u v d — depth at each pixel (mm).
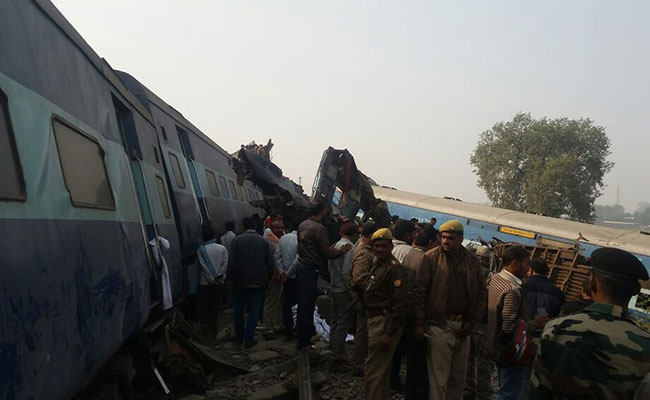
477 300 4980
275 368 6590
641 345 2049
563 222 18031
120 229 4637
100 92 5078
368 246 5789
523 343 4797
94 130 4527
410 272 5270
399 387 6469
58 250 3080
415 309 4961
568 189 46125
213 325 7641
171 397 5078
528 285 5793
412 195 22953
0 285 2330
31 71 3232
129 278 4625
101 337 3740
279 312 8664
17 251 2539
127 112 6484
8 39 2969
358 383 6293
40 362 2676
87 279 3543
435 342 4871
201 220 10414
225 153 16406
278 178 11977
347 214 11461
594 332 2109
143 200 6215
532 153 49125
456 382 5090
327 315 9438
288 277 7941
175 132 10062
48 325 2811
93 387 4414
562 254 14398
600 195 49375
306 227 7031
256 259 7520
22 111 2971
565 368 2105
